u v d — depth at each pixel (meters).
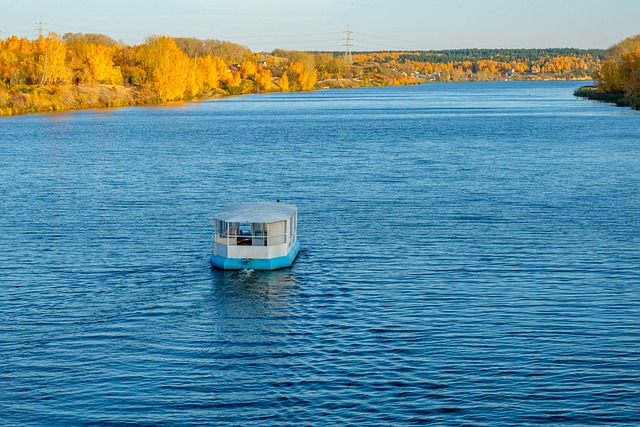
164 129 168.00
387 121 194.25
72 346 42.97
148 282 53.62
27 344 43.12
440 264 57.38
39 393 37.78
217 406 36.62
